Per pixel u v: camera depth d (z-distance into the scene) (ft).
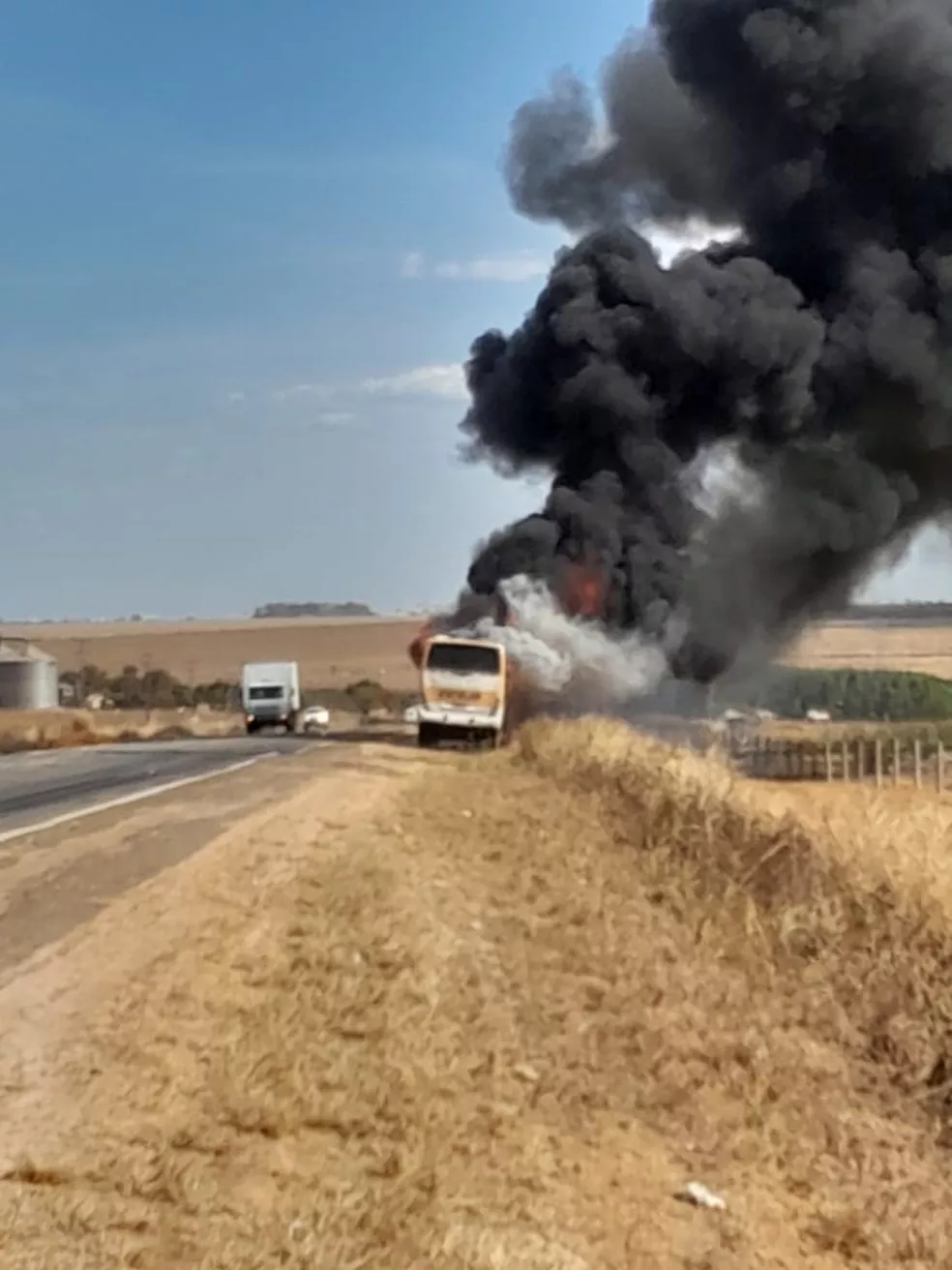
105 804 75.97
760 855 53.98
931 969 45.57
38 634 551.59
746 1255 28.84
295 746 145.48
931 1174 34.94
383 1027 34.68
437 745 135.54
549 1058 35.65
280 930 41.93
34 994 34.04
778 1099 37.01
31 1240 23.43
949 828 66.08
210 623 594.24
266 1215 25.36
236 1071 30.66
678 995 41.83
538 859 56.24
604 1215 28.73
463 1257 25.07
